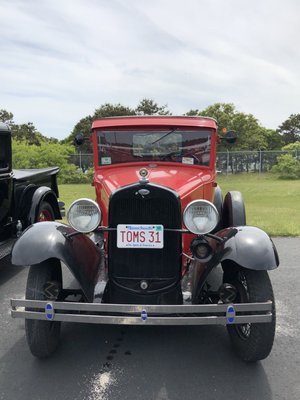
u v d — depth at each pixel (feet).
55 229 10.81
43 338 10.21
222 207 17.03
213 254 10.39
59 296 11.07
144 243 10.57
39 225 10.98
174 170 14.44
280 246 22.90
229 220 15.37
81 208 10.47
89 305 9.44
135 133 14.73
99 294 10.50
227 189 58.65
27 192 18.94
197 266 10.96
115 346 11.53
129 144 14.83
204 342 11.75
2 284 16.94
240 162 88.94
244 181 76.13
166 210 10.49
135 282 10.85
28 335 10.19
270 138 188.85
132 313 9.82
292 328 12.62
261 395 9.25
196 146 14.71
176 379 9.88
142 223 10.56
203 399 9.11
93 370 10.29
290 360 10.73
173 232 10.59
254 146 130.72
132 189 10.42
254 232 10.48
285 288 16.26
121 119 14.84
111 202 10.57
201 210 10.22
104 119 14.97
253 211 34.47
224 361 10.70
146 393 9.33
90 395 9.27
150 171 14.19
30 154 74.02
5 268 19.21
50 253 10.05
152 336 12.12
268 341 9.82
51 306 9.55
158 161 14.82
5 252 16.10
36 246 10.18
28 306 9.68
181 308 9.32
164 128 14.60
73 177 76.79
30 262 9.98
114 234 10.69
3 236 17.62
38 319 9.70
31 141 163.84
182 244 11.28
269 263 9.65
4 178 17.02
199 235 10.49
